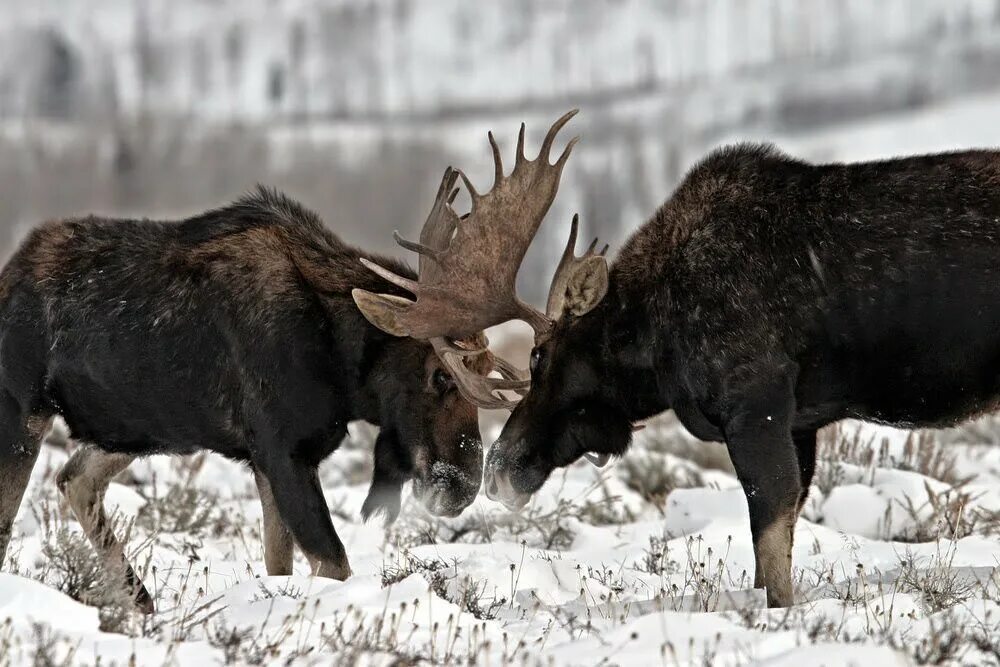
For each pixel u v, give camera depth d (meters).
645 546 32.97
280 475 27.72
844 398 25.98
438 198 28.97
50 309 28.30
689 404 26.70
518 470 28.05
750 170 26.55
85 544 24.84
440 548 31.86
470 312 27.91
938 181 25.50
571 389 27.91
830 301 25.34
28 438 28.31
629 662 19.61
